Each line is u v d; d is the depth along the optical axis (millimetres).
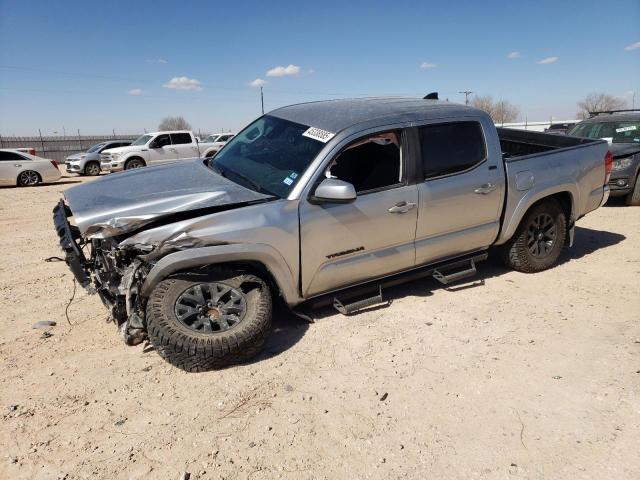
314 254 3834
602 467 2602
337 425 2951
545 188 5035
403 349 3805
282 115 4766
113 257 3449
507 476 2551
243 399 3193
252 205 3650
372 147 4121
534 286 5035
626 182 8844
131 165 20422
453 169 4457
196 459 2678
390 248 4230
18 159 17219
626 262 5738
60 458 2688
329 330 4105
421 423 2965
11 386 3344
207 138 25125
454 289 4953
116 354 3766
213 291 3518
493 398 3195
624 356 3648
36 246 7234
